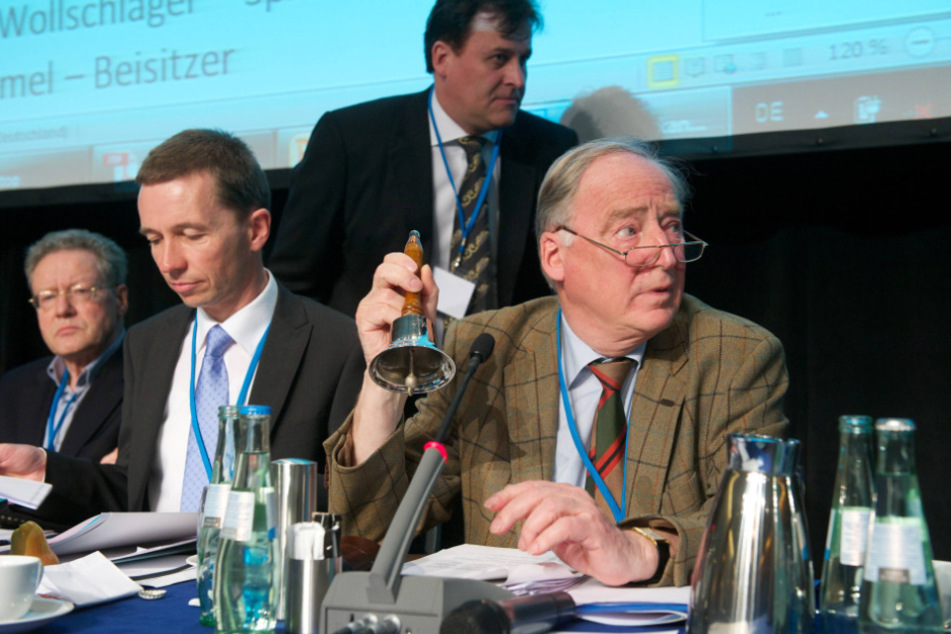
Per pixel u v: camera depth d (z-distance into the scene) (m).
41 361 3.12
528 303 1.87
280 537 1.12
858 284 2.96
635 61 2.97
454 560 1.32
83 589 1.24
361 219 2.74
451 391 1.75
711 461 1.62
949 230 2.88
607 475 1.64
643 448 1.62
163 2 3.58
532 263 2.79
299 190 2.77
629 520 1.29
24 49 3.77
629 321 1.63
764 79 2.83
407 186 2.72
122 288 3.07
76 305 2.93
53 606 1.14
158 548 1.45
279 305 2.14
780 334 3.02
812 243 3.00
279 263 2.76
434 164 2.78
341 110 2.82
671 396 1.65
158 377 2.13
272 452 1.99
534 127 2.85
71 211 3.83
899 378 2.91
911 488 0.95
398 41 3.26
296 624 1.03
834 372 2.97
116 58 3.64
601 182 1.67
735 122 2.86
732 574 0.96
